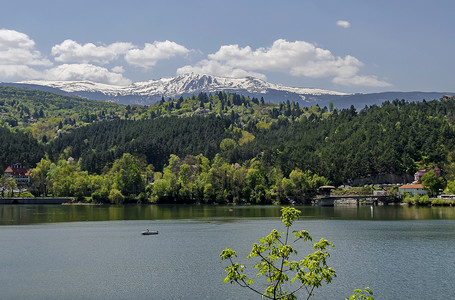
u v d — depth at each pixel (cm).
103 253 14425
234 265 5388
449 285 10762
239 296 10169
